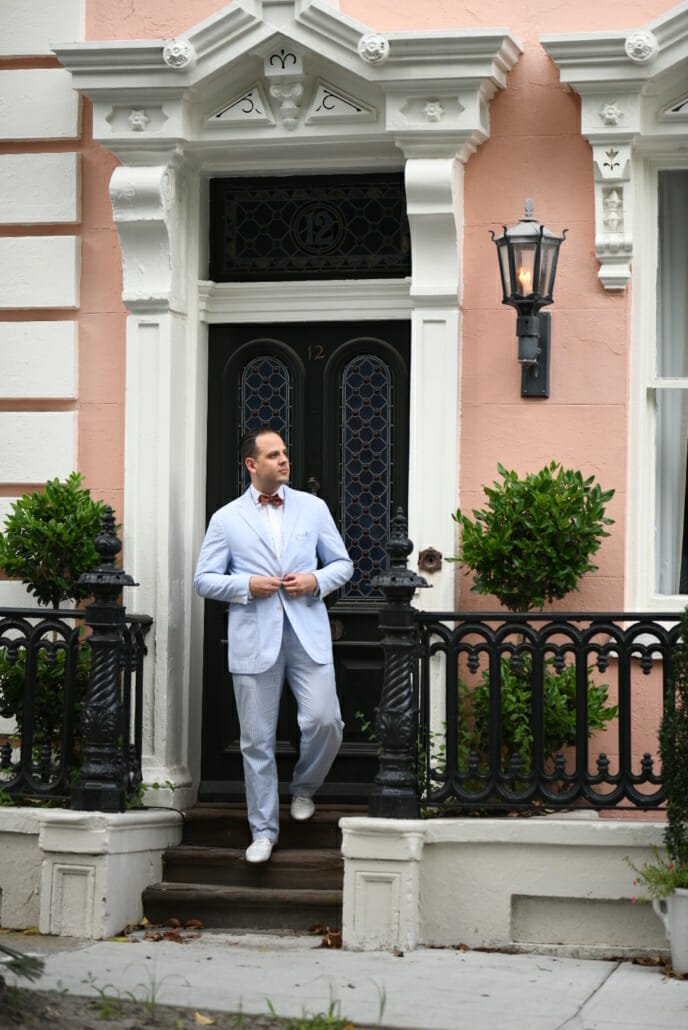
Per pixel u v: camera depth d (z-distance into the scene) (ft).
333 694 27.02
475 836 25.35
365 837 25.13
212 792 29.22
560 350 27.78
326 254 29.40
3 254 29.50
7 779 27.58
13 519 27.91
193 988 22.45
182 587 28.86
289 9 27.58
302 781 27.50
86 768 26.32
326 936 25.77
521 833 25.29
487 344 28.07
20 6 29.58
